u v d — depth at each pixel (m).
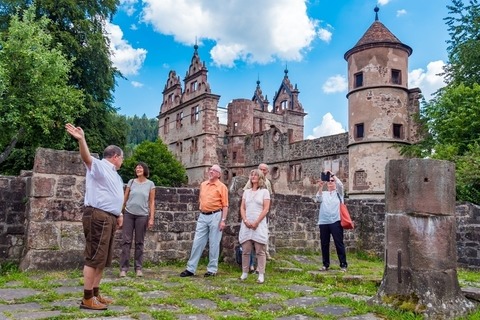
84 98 25.88
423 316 5.10
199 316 5.00
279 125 54.59
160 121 52.06
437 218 5.45
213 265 8.11
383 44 27.56
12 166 25.09
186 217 9.81
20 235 8.13
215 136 43.25
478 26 25.11
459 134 21.41
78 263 7.95
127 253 7.72
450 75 26.58
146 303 5.50
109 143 30.09
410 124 27.59
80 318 4.70
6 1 26.38
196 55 45.41
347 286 7.14
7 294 5.81
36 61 20.84
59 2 27.30
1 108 20.19
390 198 5.74
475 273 10.66
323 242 9.38
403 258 5.50
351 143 28.33
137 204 7.92
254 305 5.66
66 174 8.09
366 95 27.67
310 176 35.16
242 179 9.71
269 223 10.80
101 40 28.62
